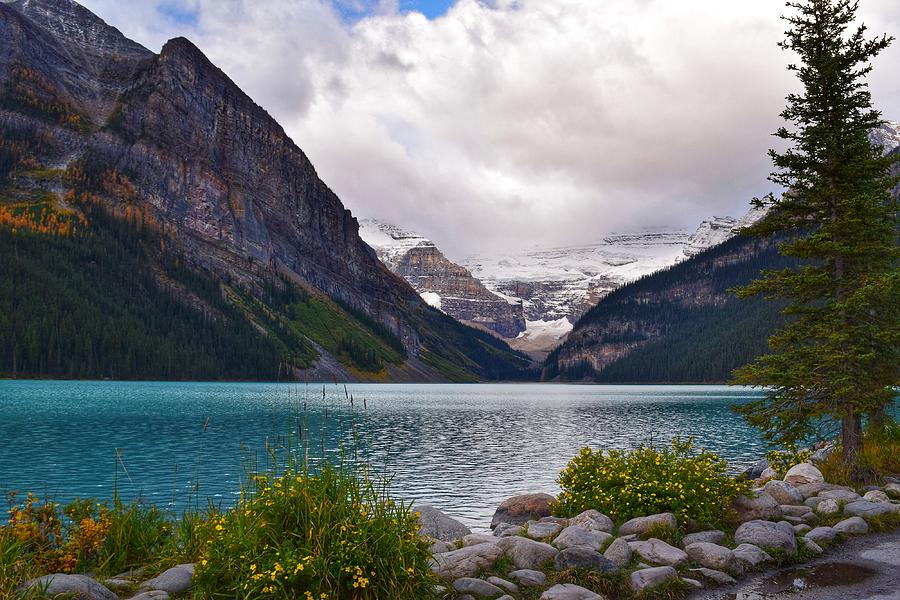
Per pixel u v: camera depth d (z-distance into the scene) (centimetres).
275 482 1009
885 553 1350
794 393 2139
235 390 14712
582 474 1745
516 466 4319
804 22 2131
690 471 1580
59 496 2869
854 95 2091
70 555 1183
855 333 2005
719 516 1528
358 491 1023
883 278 1873
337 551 909
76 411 7719
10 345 16225
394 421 7931
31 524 1200
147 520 1350
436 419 8544
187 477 3428
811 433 2181
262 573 873
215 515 1202
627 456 1786
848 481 2038
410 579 941
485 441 5881
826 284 2127
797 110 2180
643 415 9738
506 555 1269
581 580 1154
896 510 1625
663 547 1286
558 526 1512
